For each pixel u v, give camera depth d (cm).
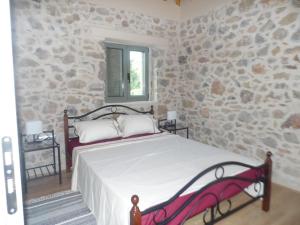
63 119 331
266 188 227
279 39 284
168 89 446
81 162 243
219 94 373
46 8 305
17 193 58
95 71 355
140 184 176
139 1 388
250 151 331
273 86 295
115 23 365
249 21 318
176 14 438
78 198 255
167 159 234
